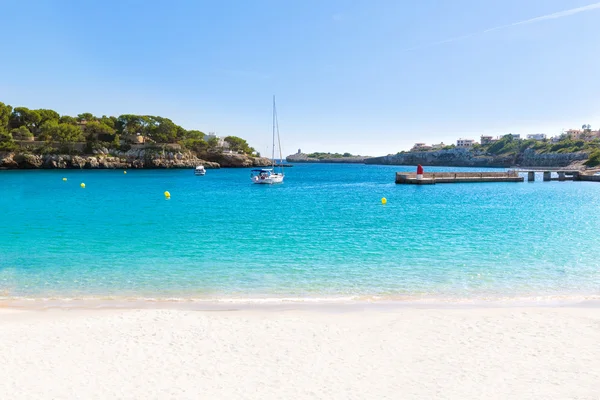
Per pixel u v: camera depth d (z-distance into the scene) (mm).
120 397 6066
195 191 64375
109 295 12125
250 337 8594
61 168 133125
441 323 9430
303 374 6855
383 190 64938
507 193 56438
